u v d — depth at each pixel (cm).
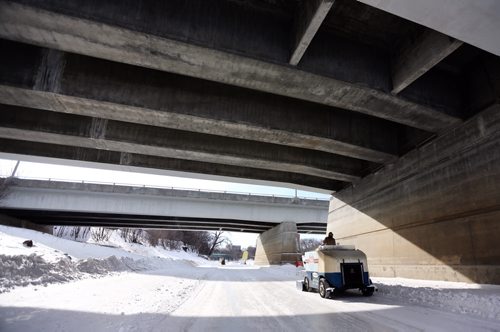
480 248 1316
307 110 1684
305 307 941
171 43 1070
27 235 2216
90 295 948
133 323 660
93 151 2214
